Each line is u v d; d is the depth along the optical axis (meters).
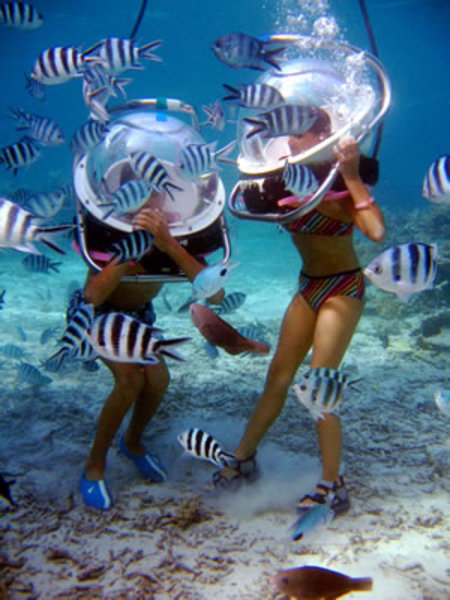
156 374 3.17
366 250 12.78
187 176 2.82
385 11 47.38
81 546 2.74
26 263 5.62
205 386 5.34
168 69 104.75
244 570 2.58
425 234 14.69
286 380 3.29
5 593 2.38
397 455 3.93
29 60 90.44
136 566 2.60
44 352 6.54
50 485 3.33
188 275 2.82
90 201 2.82
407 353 6.84
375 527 2.97
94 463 3.16
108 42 3.33
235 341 2.59
